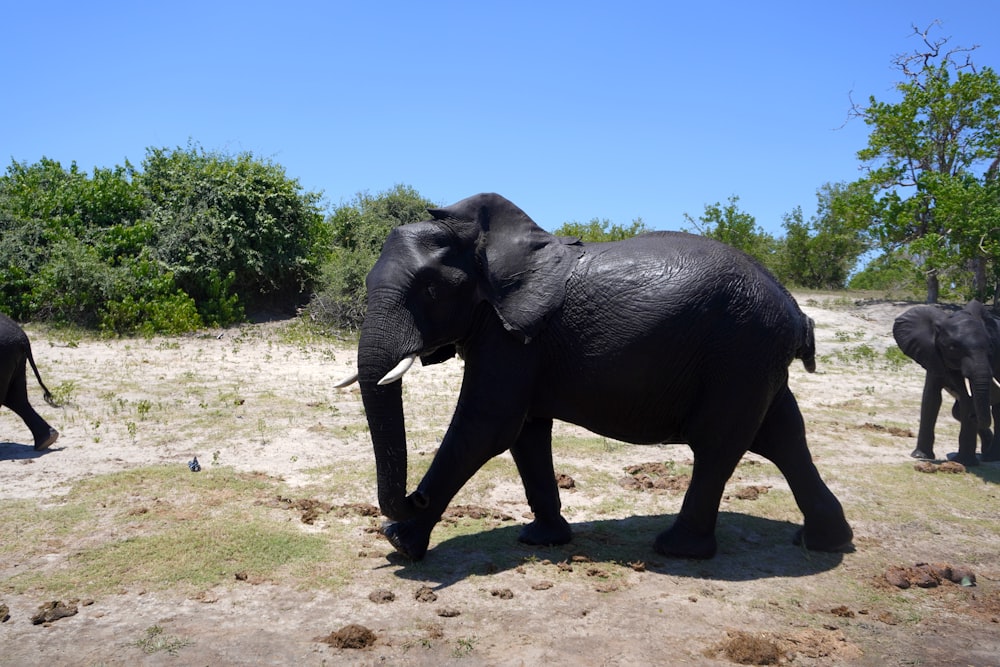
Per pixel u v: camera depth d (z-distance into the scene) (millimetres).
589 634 5074
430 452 9727
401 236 6227
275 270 21797
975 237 26453
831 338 21938
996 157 27828
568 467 9273
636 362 6070
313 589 5668
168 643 4789
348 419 11336
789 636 5148
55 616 5117
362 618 5234
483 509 7668
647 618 5340
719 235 38406
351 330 20328
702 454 6262
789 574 6305
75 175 23719
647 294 6055
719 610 5527
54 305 18625
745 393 6051
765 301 6109
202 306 20109
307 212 22859
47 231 20141
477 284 6309
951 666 4863
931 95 28031
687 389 6145
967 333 10047
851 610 5629
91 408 11555
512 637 5004
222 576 5820
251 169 21828
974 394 9883
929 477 9508
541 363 6363
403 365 5828
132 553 6137
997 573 6523
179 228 20625
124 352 16344
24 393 9477
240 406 11945
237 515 7121
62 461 8969
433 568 6137
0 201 21172
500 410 6254
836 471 9555
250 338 18859
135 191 21844
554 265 6309
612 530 7238
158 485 7930
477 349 6398
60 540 6445
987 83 27281
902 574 6180
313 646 4812
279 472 8734
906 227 28672
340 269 20984
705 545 6496
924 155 27969
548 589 5785
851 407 14031
